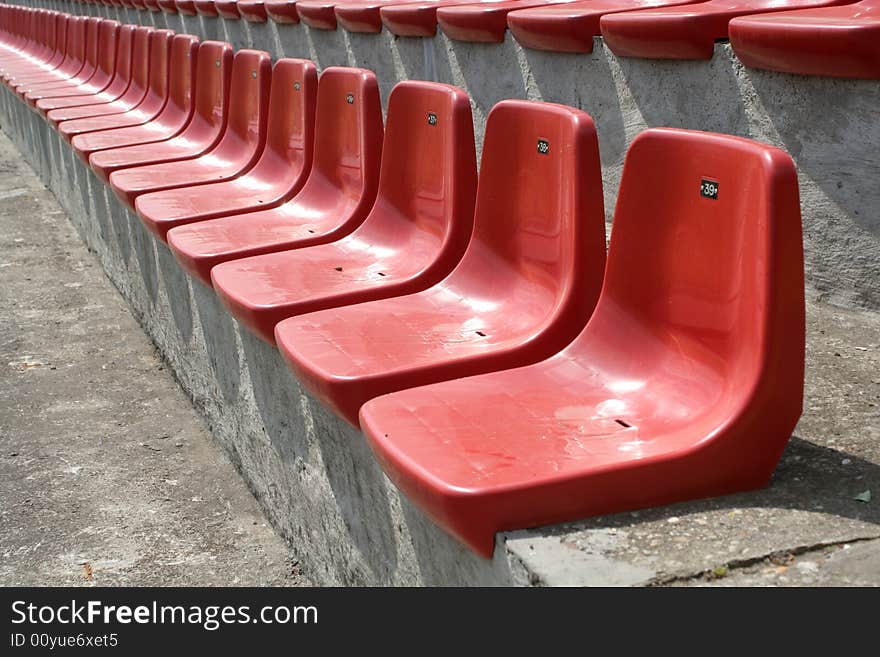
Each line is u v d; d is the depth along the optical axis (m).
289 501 2.97
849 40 2.57
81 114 6.65
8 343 4.84
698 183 1.87
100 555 2.96
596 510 1.65
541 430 1.83
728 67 3.14
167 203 3.96
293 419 2.86
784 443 1.71
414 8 4.70
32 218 7.39
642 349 2.00
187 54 5.65
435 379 2.17
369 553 2.40
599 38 3.71
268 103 4.35
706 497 1.69
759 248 1.67
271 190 4.07
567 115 2.22
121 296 5.44
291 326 2.49
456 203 2.73
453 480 1.63
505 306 2.46
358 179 3.39
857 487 1.70
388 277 2.86
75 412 4.01
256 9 6.48
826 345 2.43
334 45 5.69
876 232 2.68
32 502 3.28
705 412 1.78
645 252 2.01
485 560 1.70
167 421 3.91
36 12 11.83
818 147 2.81
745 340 1.72
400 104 3.07
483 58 4.41
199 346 3.81
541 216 2.35
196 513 3.22
